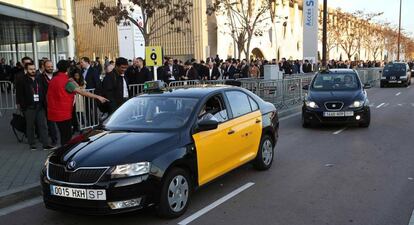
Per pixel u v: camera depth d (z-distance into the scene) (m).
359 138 10.55
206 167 5.92
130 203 4.94
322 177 7.14
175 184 5.39
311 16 22.75
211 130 6.10
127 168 4.96
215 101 6.55
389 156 8.51
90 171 4.99
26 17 16.50
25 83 9.18
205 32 39.97
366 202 5.86
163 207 5.22
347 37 52.62
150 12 17.09
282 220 5.29
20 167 7.82
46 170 5.37
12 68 20.70
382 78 29.78
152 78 14.59
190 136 5.72
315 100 12.08
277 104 16.19
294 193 6.33
